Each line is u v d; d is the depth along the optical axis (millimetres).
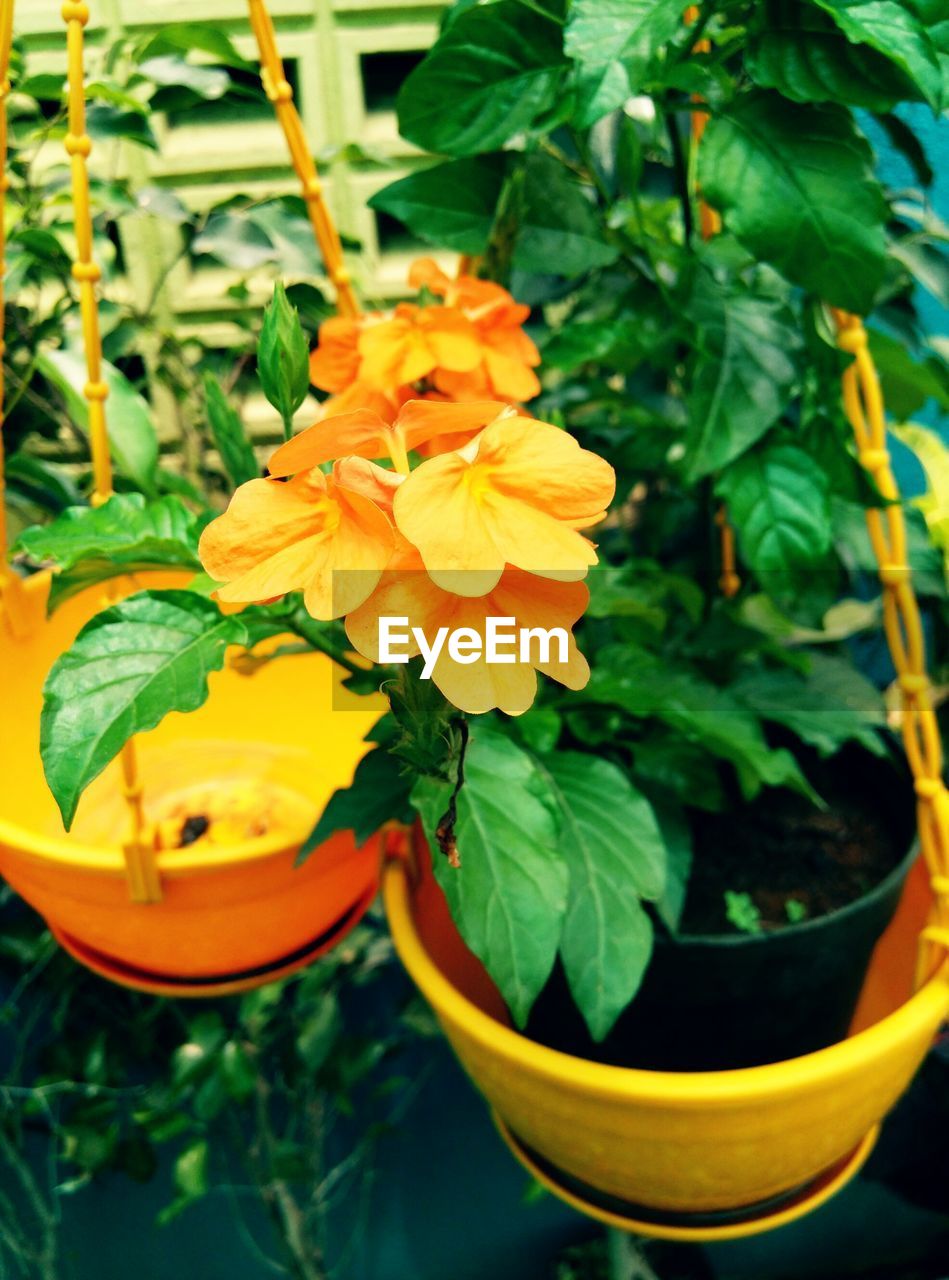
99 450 378
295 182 626
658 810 444
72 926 419
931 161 572
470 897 354
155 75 501
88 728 314
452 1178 814
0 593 427
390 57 648
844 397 386
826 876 451
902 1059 386
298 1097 748
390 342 405
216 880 385
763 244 368
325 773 499
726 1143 372
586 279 571
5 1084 739
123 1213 799
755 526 424
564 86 393
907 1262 841
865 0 333
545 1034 455
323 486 251
